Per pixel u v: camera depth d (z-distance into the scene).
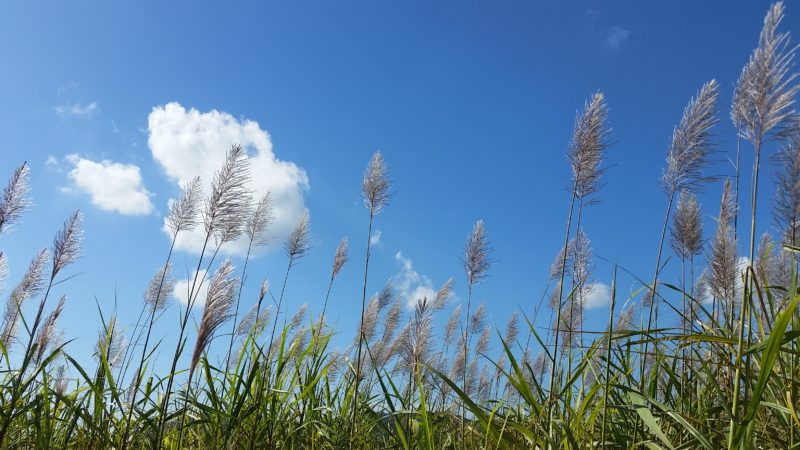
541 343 2.80
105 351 3.62
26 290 5.04
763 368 1.70
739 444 1.82
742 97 2.29
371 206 4.35
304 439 4.02
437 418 3.80
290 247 6.03
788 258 3.47
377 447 4.20
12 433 3.72
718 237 3.21
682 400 2.72
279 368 3.81
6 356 3.66
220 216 3.75
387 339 5.80
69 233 4.05
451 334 7.11
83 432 3.78
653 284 2.85
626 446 2.70
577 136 3.23
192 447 4.16
